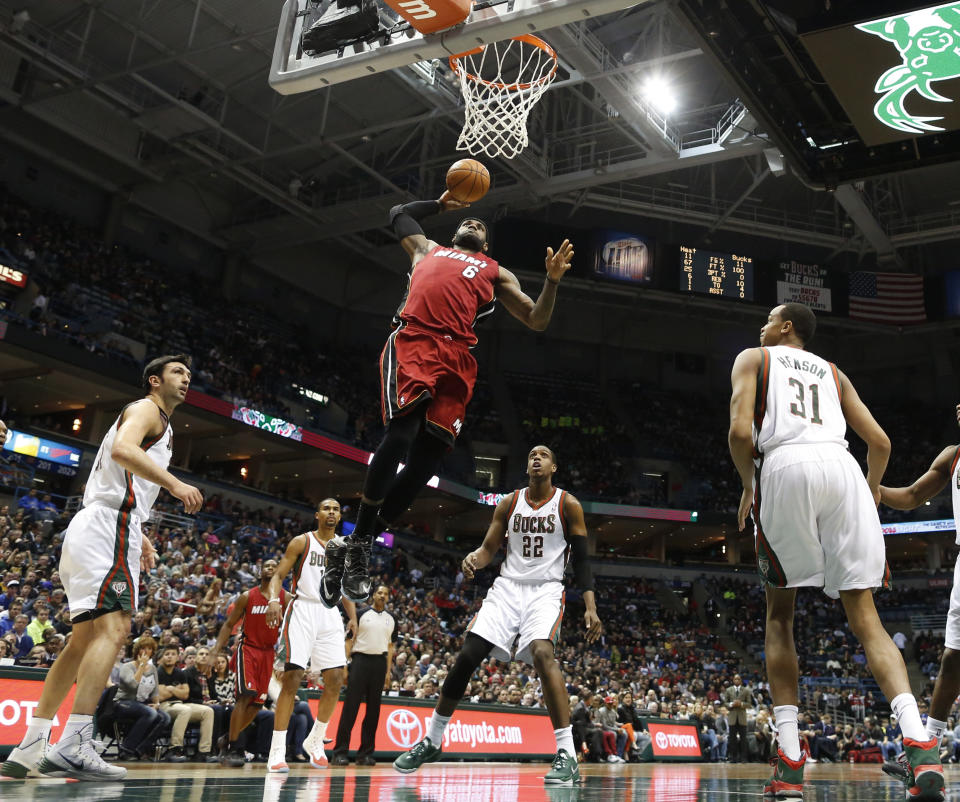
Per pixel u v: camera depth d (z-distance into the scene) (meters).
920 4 10.59
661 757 14.53
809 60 12.23
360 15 6.49
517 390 36.09
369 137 25.39
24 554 13.78
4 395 23.55
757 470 2.91
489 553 4.83
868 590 2.73
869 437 2.96
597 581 32.44
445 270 3.06
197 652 9.11
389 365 2.90
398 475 3.00
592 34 19.17
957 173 28.30
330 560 2.90
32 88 22.64
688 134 24.50
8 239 22.48
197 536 19.97
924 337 37.19
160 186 28.02
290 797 2.49
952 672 3.87
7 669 5.95
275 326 31.25
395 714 9.15
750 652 29.70
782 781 2.78
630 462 34.72
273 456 27.92
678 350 38.62
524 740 10.94
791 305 3.19
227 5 20.16
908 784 2.95
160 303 26.47
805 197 31.39
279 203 26.69
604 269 28.42
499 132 10.34
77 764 3.22
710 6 11.67
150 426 3.54
